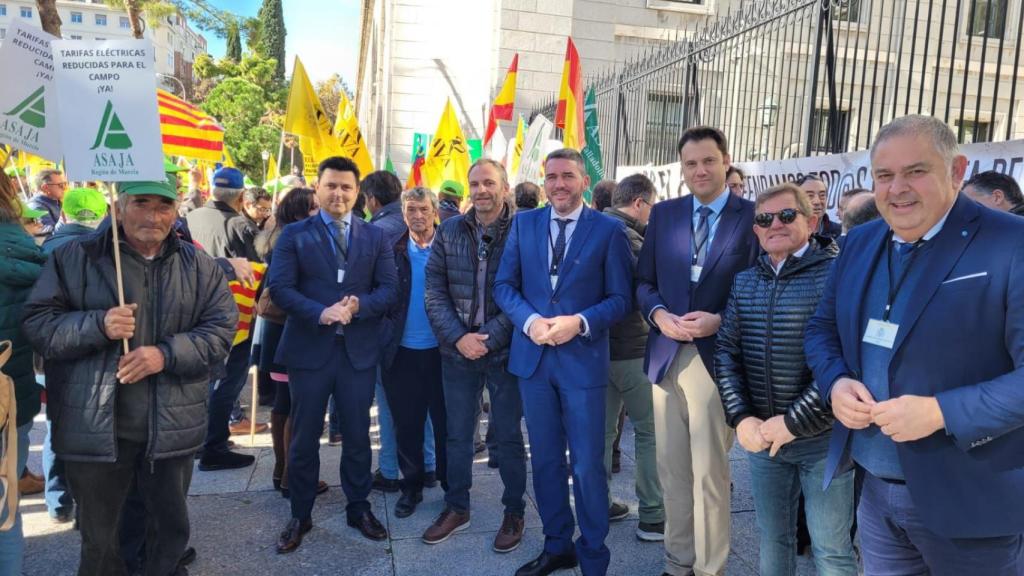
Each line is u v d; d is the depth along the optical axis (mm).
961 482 1749
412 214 3975
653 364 3061
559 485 3227
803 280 2449
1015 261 1655
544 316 3174
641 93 8781
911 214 1772
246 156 33312
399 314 3871
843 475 2357
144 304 2525
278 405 4070
